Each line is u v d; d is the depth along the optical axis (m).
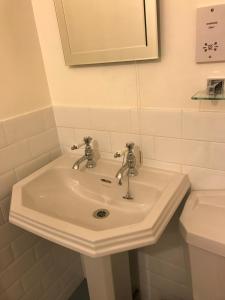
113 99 1.03
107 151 1.14
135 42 0.87
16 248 1.13
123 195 1.02
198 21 0.77
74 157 1.22
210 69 0.81
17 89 1.04
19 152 1.08
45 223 0.78
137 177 0.99
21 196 0.95
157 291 1.36
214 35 0.76
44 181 1.11
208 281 0.86
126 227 0.71
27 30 1.05
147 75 0.92
